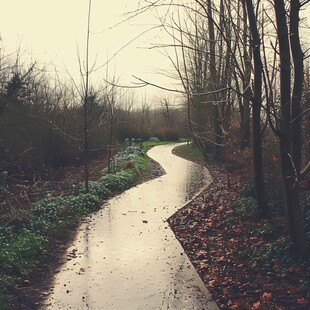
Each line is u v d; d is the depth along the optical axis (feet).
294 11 21.47
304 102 34.27
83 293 21.98
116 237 33.01
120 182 58.08
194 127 102.47
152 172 76.48
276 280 21.68
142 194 53.47
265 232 28.17
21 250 27.02
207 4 23.81
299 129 22.79
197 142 90.79
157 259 27.45
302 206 29.07
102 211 43.09
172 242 31.45
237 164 62.39
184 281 23.44
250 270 23.59
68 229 35.45
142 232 34.47
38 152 62.54
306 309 18.25
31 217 34.45
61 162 70.59
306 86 36.76
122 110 129.29
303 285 20.38
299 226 23.34
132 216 40.47
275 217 31.63
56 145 67.92
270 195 35.99
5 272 23.97
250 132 66.23
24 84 58.44
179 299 20.95
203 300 20.79
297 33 21.72
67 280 23.94
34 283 23.58
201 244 30.12
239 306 19.42
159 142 178.81
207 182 62.85
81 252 29.25
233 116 78.38
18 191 40.63
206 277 23.91
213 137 88.84
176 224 36.65
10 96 55.11
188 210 42.19
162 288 22.48
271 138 40.60
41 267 26.18
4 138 55.06
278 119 22.40
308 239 24.43
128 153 100.68
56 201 42.11
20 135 58.54
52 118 66.49
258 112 31.50
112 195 52.13
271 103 22.07
